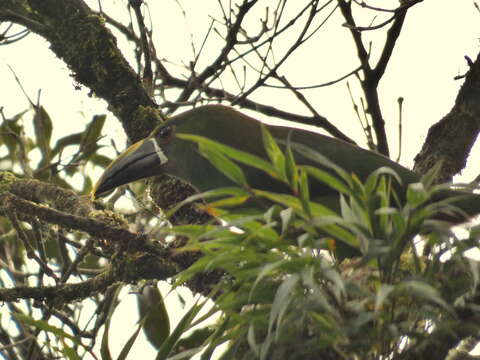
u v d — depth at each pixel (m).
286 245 7.24
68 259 12.11
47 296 9.99
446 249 7.13
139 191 14.38
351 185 6.99
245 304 7.47
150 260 9.84
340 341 7.16
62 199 11.04
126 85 11.76
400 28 11.66
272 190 11.20
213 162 7.14
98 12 12.84
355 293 6.76
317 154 6.87
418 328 7.30
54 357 10.60
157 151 11.51
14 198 9.78
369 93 11.99
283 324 6.90
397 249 6.96
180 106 12.60
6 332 11.92
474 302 7.03
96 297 12.63
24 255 14.05
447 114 11.75
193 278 9.89
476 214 9.70
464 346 8.04
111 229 9.65
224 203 7.27
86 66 11.76
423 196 6.79
